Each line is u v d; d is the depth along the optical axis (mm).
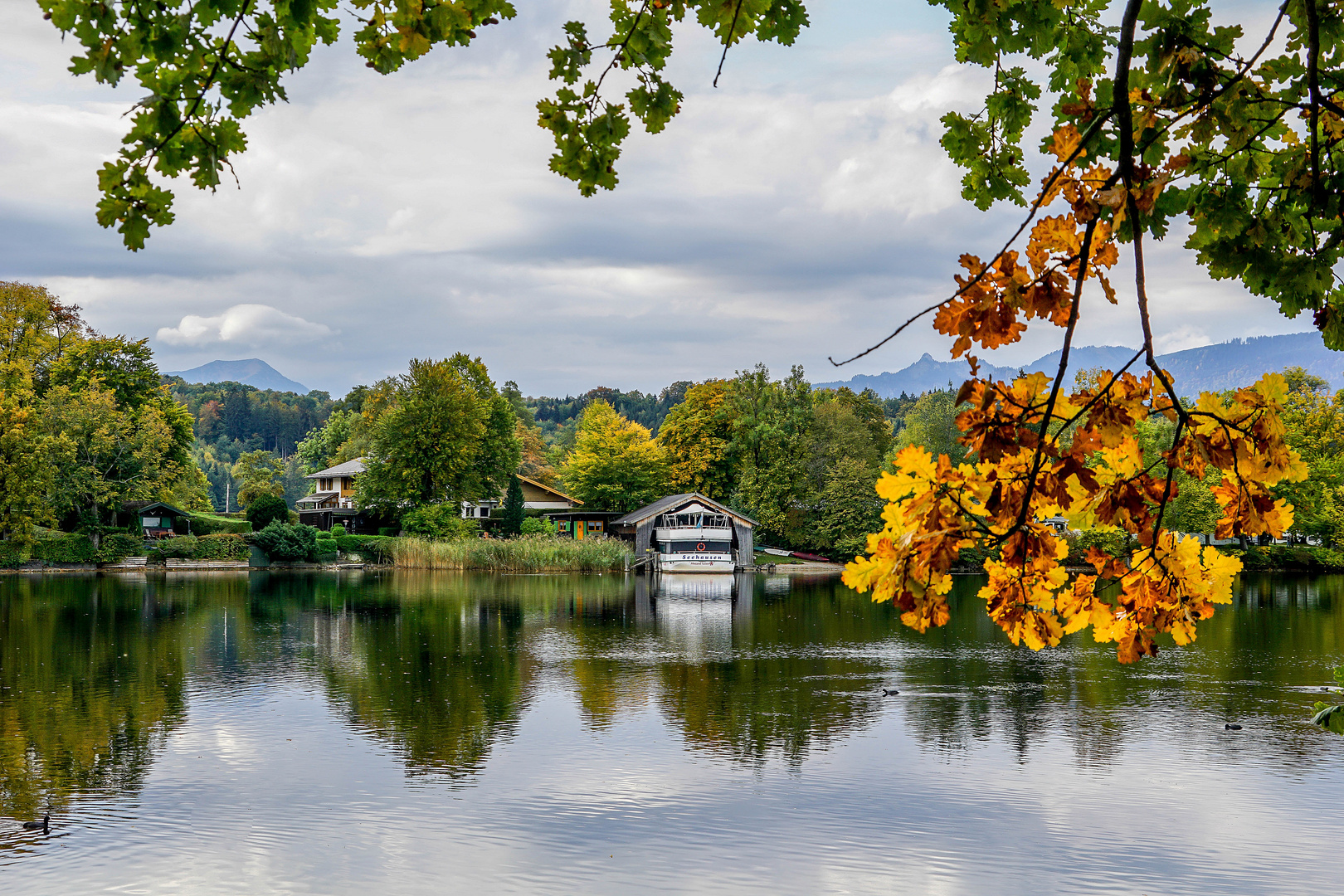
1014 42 4082
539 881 11234
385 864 11703
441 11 3719
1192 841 12555
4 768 15516
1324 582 54562
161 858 11781
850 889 11109
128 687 22016
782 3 3850
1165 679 23578
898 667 25375
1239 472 2904
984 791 14594
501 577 58906
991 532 2986
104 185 3275
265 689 21875
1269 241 3523
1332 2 3332
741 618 36875
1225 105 3316
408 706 20141
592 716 19281
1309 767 15812
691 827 13023
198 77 3297
